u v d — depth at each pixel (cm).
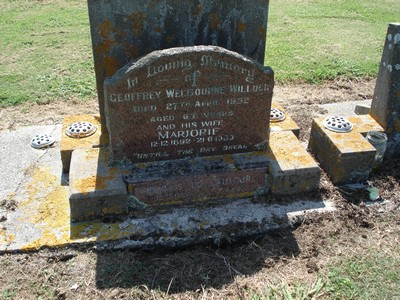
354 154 146
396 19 344
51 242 127
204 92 133
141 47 142
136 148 139
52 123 198
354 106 212
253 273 121
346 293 113
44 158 166
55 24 329
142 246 128
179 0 136
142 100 130
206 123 139
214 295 114
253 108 140
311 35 306
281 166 142
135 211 139
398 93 154
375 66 256
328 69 251
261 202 143
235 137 144
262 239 132
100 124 166
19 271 121
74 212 133
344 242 130
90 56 270
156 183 137
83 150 148
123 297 114
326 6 377
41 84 232
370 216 140
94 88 230
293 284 117
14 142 176
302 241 131
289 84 238
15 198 145
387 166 163
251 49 149
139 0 134
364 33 312
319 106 212
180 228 132
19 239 128
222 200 144
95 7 133
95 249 127
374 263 122
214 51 127
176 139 140
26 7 371
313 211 140
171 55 125
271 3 386
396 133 162
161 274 121
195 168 139
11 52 274
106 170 139
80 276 119
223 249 131
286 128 167
